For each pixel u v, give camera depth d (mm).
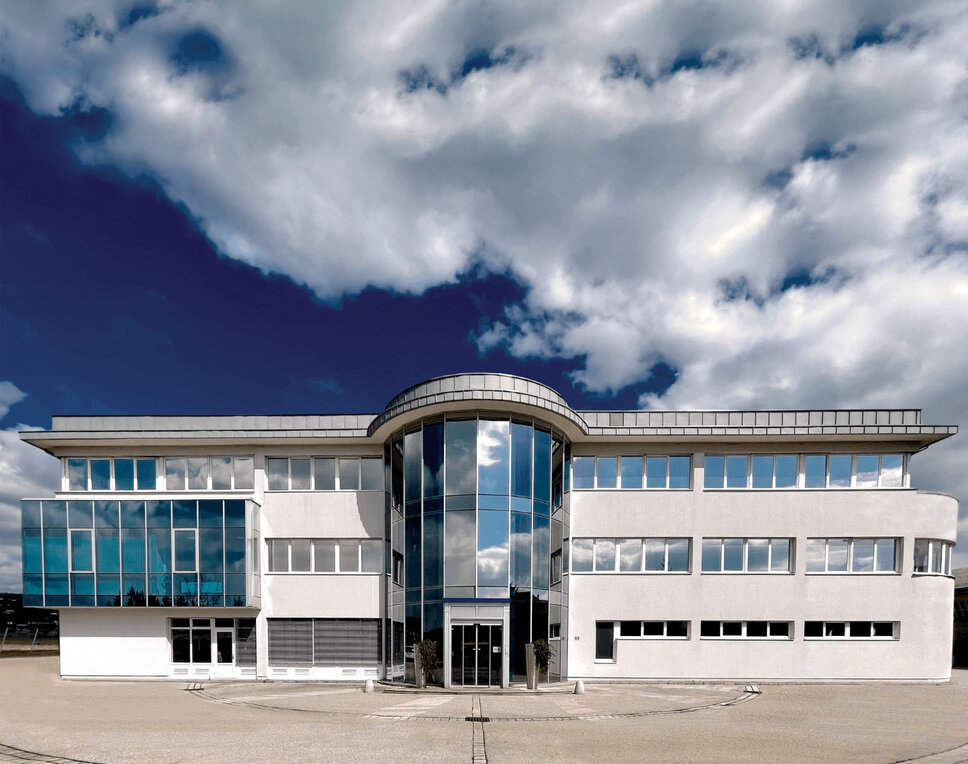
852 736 14094
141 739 13125
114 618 26125
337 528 27094
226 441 27125
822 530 26203
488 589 21781
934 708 18578
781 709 18109
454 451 22875
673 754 12078
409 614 23250
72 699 19875
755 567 26391
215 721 15422
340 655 26203
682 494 26734
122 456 27734
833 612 25750
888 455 26766
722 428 26203
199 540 25578
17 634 43469
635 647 25703
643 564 26562
